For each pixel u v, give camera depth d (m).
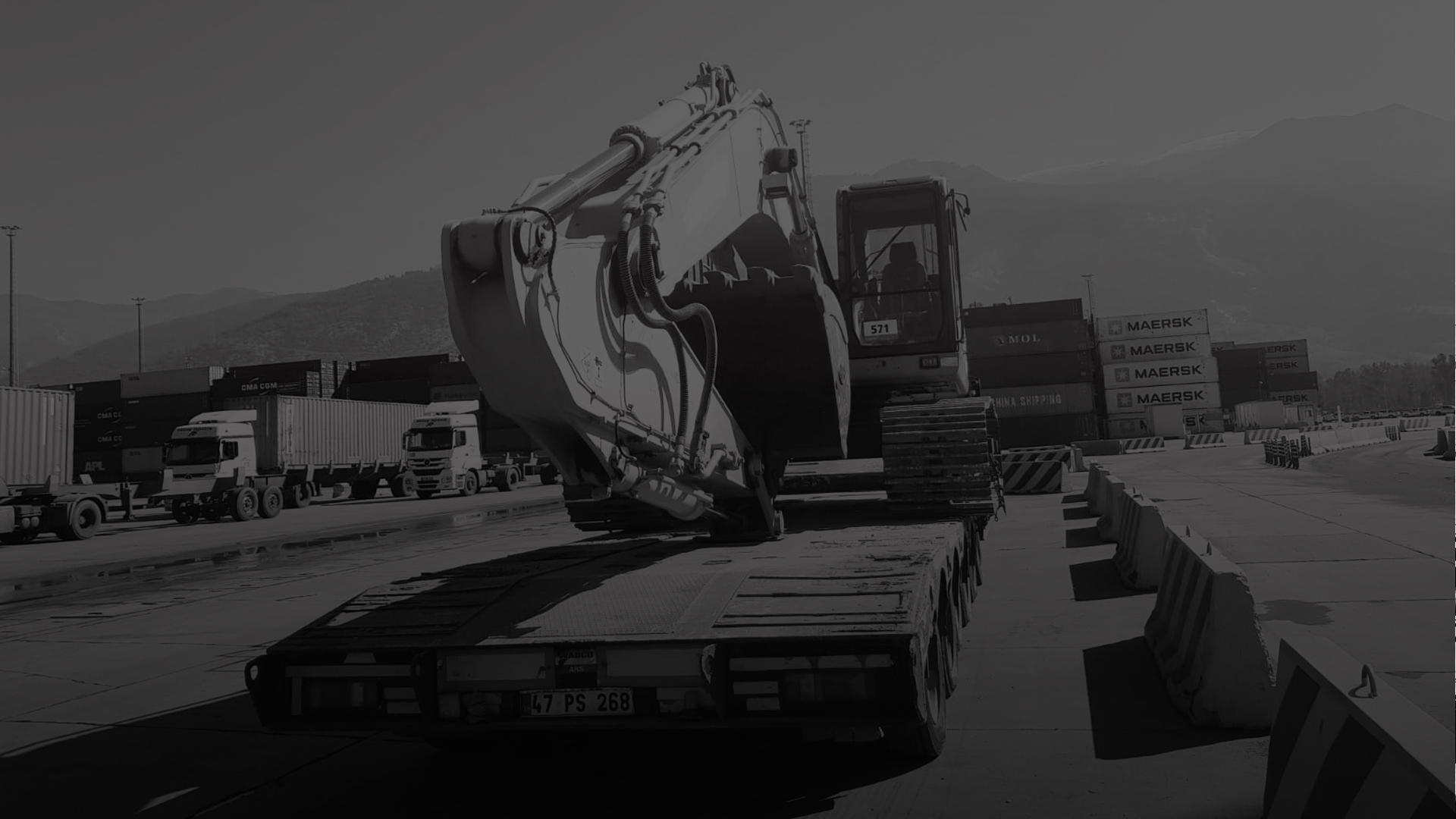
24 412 24.34
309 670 4.55
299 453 34.06
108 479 59.31
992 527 15.66
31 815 4.81
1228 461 35.44
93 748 5.95
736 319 6.68
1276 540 12.08
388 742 5.85
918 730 4.66
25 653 9.38
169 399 57.75
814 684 4.07
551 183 4.51
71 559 19.80
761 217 6.49
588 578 4.99
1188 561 6.07
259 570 15.58
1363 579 9.09
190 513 29.94
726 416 5.69
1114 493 13.37
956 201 10.62
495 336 3.90
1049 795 4.29
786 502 10.19
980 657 6.96
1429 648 6.42
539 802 4.62
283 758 5.60
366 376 63.25
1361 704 2.79
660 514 8.06
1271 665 5.09
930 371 10.09
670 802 4.51
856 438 10.45
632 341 4.60
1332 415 122.00
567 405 4.01
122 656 8.94
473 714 4.36
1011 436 52.28
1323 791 3.06
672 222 4.91
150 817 4.71
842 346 7.25
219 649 9.00
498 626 4.49
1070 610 8.52
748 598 4.48
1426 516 14.16
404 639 4.48
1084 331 51.00
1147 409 64.69
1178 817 3.96
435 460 37.19
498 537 19.03
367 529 23.50
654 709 4.25
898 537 6.22
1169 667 5.91
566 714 4.30
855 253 10.36
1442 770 2.29
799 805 4.36
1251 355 88.62
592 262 4.34
